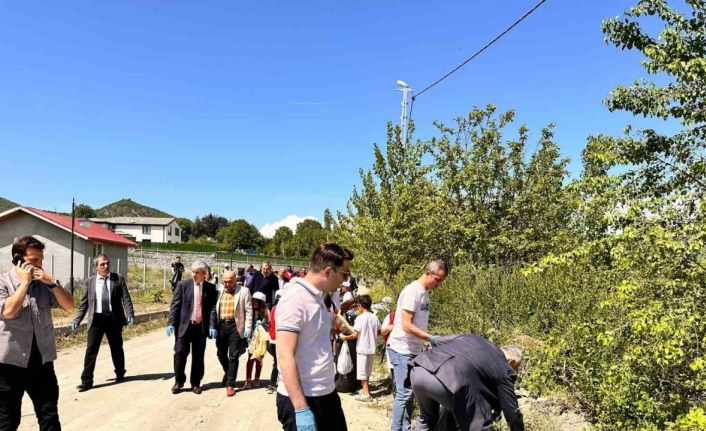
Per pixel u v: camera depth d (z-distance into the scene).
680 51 5.04
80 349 11.88
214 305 8.22
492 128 13.43
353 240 19.88
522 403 6.07
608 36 5.68
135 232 101.31
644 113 5.56
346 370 8.34
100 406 7.20
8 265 31.34
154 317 18.52
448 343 4.31
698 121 5.30
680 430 3.94
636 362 4.64
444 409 4.53
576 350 5.45
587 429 5.12
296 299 3.41
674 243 4.27
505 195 13.27
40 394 4.60
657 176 5.50
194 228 135.25
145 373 9.50
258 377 8.72
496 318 8.33
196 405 7.39
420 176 17.97
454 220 13.11
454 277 10.62
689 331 4.20
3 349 4.37
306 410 3.16
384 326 7.78
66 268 31.44
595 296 6.63
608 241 4.93
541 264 5.40
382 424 6.70
